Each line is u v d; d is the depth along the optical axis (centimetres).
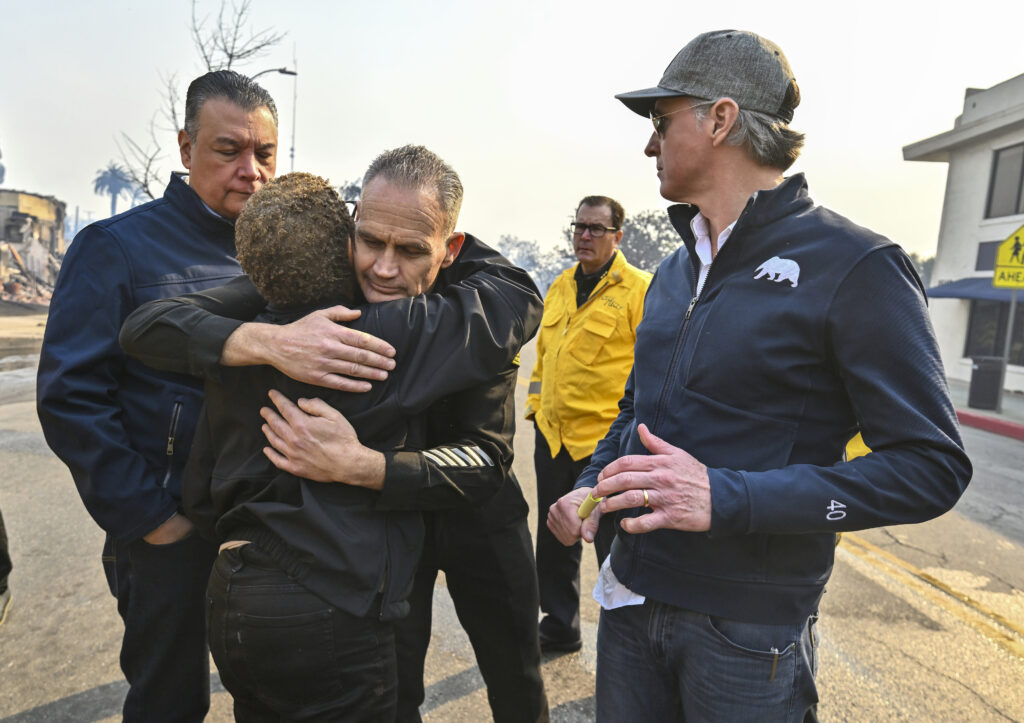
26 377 1038
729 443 133
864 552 434
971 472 119
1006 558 440
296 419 122
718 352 134
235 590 123
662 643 143
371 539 127
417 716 187
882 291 120
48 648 278
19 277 3338
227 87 188
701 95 138
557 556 292
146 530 168
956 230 1688
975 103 1625
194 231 194
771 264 131
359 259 134
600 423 298
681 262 163
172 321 133
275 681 122
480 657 191
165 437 179
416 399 128
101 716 238
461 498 139
